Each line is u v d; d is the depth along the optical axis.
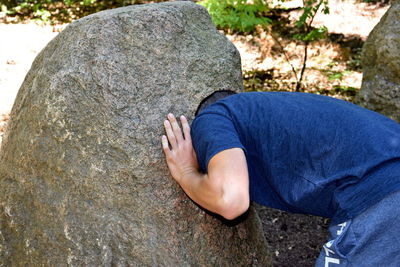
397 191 1.58
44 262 2.21
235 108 1.84
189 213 2.11
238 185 1.62
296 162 1.74
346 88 5.16
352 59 6.15
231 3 4.70
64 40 2.24
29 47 6.23
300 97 1.87
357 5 8.09
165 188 2.08
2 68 5.46
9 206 2.33
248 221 2.40
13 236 2.32
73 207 2.15
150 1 8.48
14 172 2.33
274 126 1.77
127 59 2.11
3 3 8.02
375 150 1.63
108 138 2.07
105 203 2.11
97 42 2.11
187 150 1.95
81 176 2.12
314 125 1.73
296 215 3.23
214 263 2.16
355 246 1.61
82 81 2.09
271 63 6.02
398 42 3.13
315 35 4.87
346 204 1.64
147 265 2.07
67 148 2.15
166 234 2.07
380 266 1.60
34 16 7.85
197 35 2.30
